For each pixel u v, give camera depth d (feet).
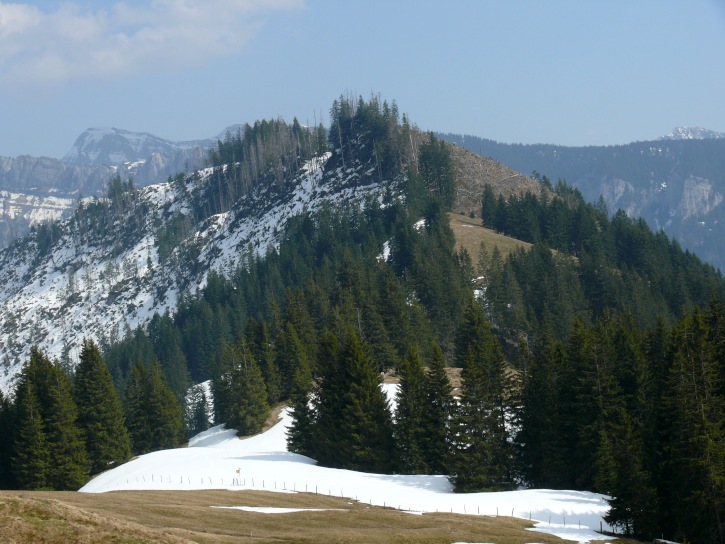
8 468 321.52
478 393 266.16
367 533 163.43
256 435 380.37
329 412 305.73
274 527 169.99
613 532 196.85
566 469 255.70
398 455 284.20
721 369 227.81
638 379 255.70
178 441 402.11
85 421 338.34
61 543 118.93
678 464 201.87
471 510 211.41
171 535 132.46
